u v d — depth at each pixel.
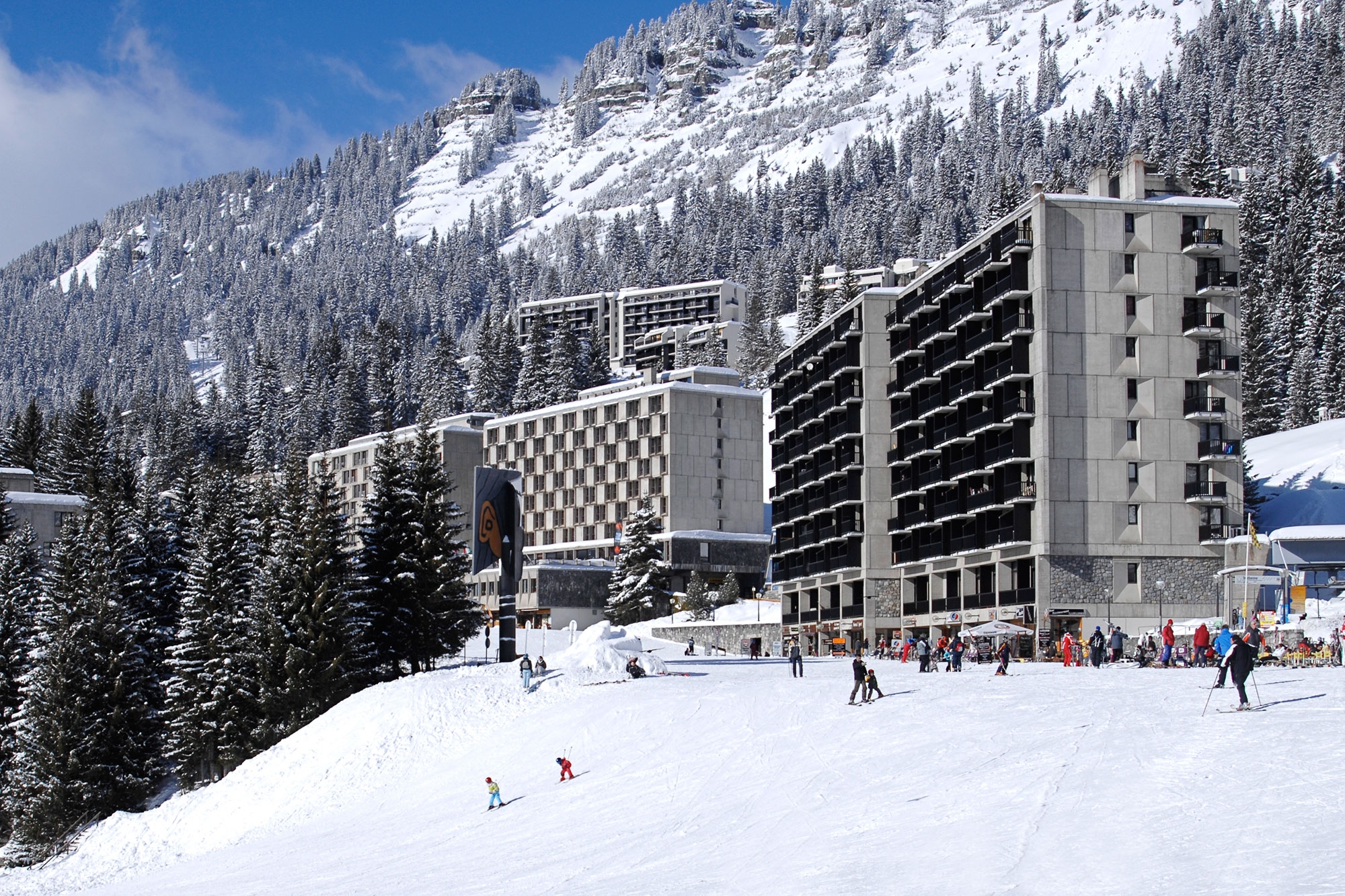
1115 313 91.50
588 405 192.62
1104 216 92.12
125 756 86.38
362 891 37.62
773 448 145.00
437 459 101.50
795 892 26.98
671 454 178.62
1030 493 91.25
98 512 107.75
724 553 173.62
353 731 68.69
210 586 91.75
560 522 195.12
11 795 85.44
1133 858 25.53
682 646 131.88
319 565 86.75
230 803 67.12
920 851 28.98
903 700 53.00
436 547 97.69
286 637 85.12
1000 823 30.39
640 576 152.25
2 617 96.88
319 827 56.16
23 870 70.00
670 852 34.75
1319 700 41.59
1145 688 50.59
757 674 73.12
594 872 33.75
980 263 99.81
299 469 110.06
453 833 46.53
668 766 48.81
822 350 125.00
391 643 96.12
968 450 102.12
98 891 52.22
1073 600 88.88
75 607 88.50
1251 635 60.56
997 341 95.25
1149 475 90.56
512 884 34.25
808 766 43.03
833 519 122.75
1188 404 91.31
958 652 69.06
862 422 117.69
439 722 66.50
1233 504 91.00
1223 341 92.00
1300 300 193.12
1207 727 38.28
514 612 86.06
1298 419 160.25
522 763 56.44
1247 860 24.27
